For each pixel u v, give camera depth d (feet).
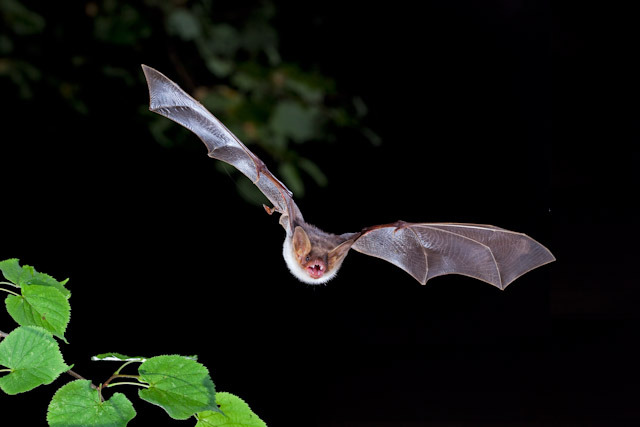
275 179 8.10
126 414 6.07
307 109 14.93
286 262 7.93
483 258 9.37
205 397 6.10
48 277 6.61
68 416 6.05
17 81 16.29
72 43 16.25
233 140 8.44
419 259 9.44
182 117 8.60
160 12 15.74
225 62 15.08
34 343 6.16
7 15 15.80
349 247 8.12
